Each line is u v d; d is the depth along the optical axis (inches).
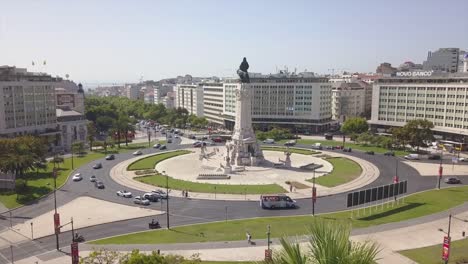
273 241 4020.7
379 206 5270.7
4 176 5885.8
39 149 7342.5
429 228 4411.9
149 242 4055.1
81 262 2920.8
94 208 5280.5
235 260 3582.7
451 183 6486.2
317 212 5059.1
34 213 5088.6
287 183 6574.8
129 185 6486.2
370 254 1302.9
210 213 5049.2
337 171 7465.6
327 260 1248.2
